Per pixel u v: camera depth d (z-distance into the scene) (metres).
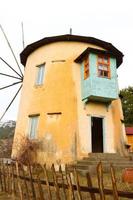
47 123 15.01
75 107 15.05
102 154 13.81
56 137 14.41
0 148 18.98
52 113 15.08
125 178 9.24
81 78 15.92
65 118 14.80
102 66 15.36
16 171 7.58
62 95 15.43
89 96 14.48
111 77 15.23
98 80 14.73
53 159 13.98
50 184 5.98
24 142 14.93
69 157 13.77
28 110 16.52
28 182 7.37
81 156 13.96
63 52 16.55
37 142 14.72
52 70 16.31
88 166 11.56
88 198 6.94
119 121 16.36
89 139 14.68
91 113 15.23
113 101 16.42
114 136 15.47
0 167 9.09
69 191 5.30
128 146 17.05
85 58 15.68
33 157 14.30
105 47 17.14
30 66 18.12
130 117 34.97
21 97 18.39
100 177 4.59
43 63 16.97
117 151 15.23
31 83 17.31
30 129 15.83
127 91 36.81
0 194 8.25
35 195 6.64
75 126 14.58
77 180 5.11
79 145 14.18
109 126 15.47
